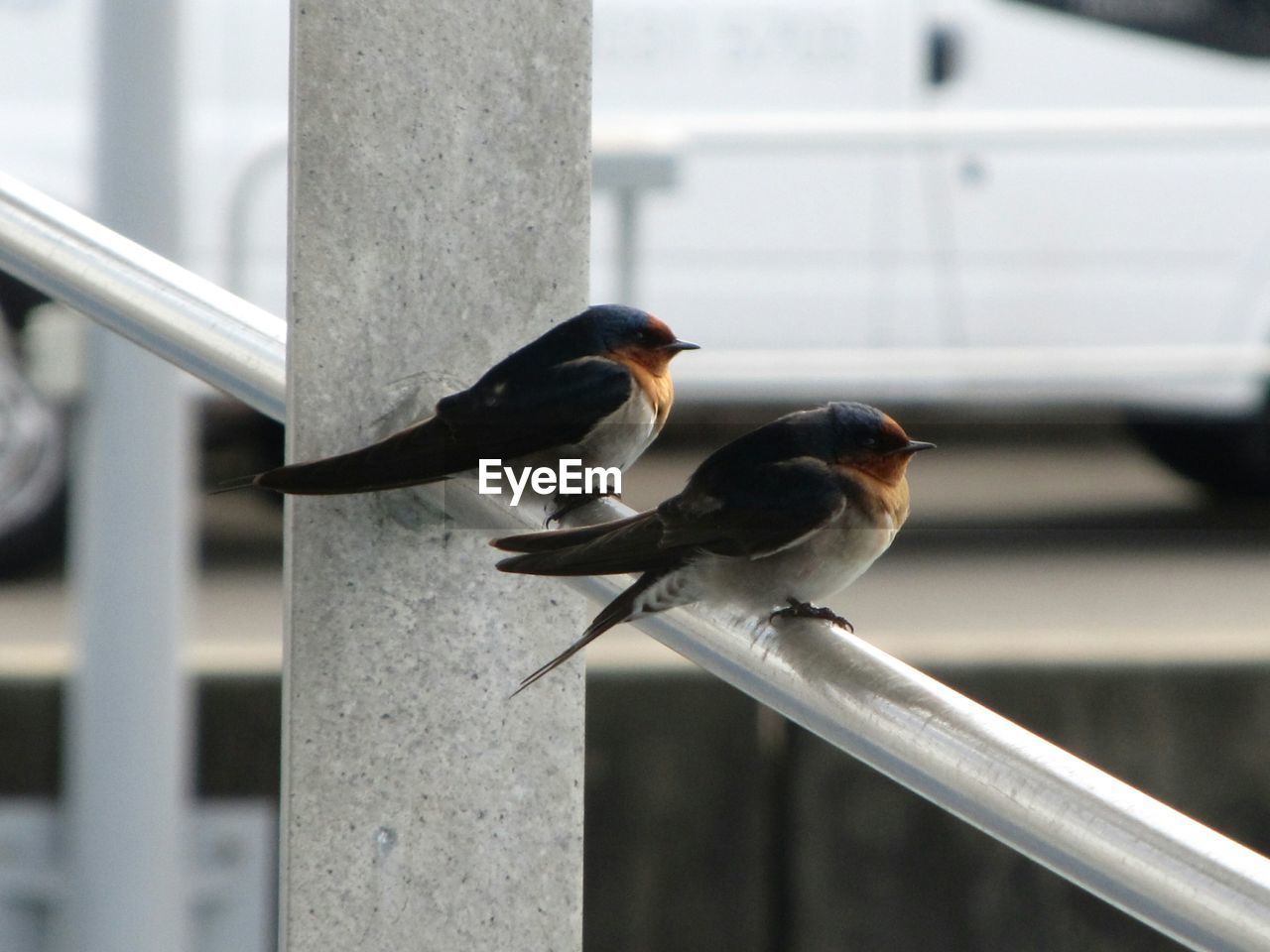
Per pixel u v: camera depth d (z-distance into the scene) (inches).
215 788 344.5
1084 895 363.9
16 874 284.0
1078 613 415.8
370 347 126.2
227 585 460.4
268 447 535.5
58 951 282.2
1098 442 649.0
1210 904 78.7
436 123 126.5
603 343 120.3
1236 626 398.9
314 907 127.7
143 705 278.5
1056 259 538.9
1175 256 539.5
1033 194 536.1
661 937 357.7
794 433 119.8
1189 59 536.4
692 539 112.3
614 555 111.7
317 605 126.0
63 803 286.0
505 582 128.3
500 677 129.0
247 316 134.3
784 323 532.7
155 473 279.0
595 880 356.8
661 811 356.5
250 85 499.8
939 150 531.8
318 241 125.0
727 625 109.7
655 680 355.3
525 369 117.6
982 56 533.0
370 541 126.3
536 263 128.7
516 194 128.2
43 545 502.3
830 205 532.1
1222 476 584.4
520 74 127.7
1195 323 540.4
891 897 361.7
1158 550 509.0
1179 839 81.4
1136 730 362.0
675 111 524.1
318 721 126.6
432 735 128.3
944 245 534.6
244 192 436.8
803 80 529.0
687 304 530.6
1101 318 541.3
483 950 130.6
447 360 127.4
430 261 127.0
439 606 127.3
